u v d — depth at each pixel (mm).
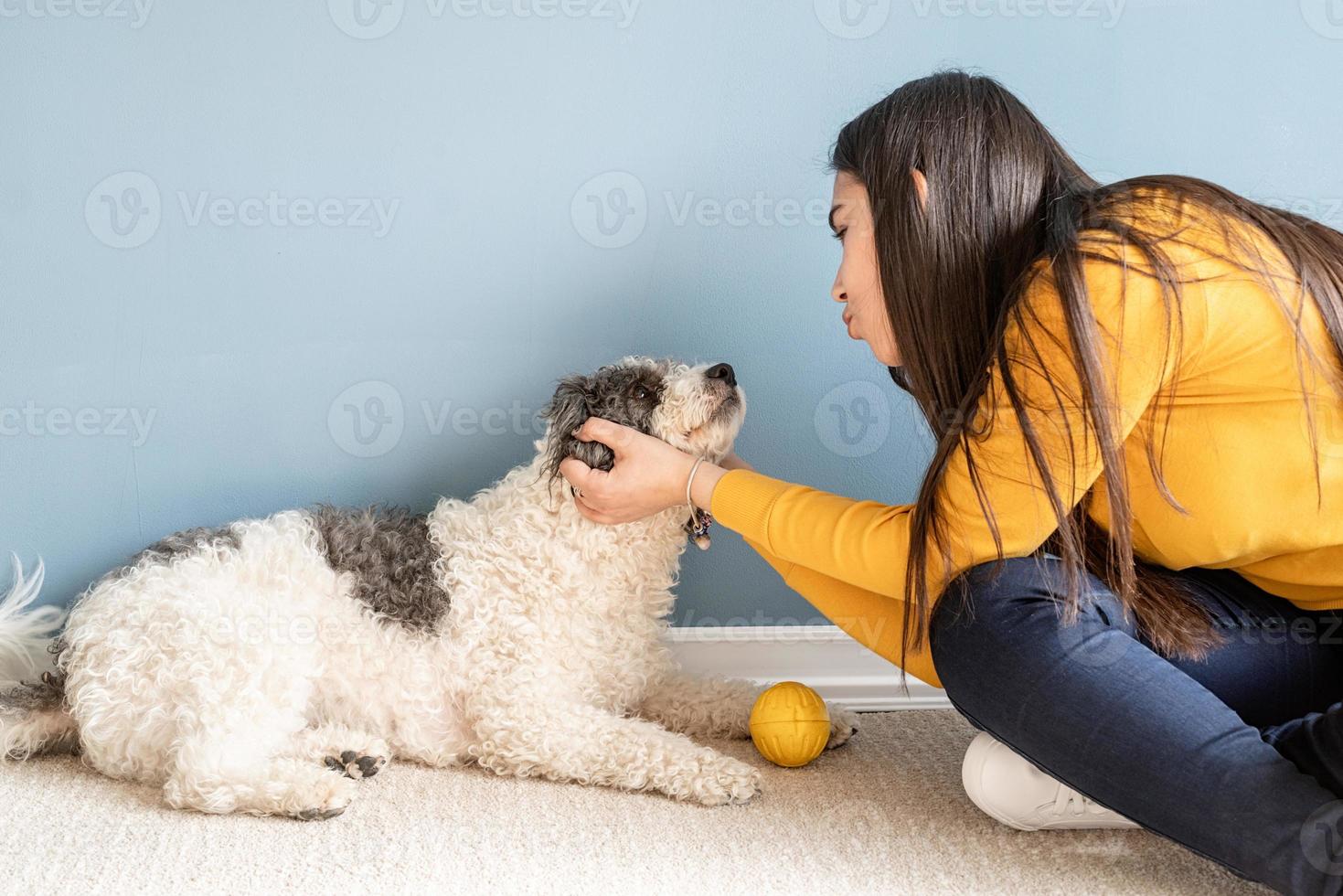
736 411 1816
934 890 1386
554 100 1937
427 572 1796
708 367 1853
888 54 1952
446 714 1784
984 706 1390
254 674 1632
